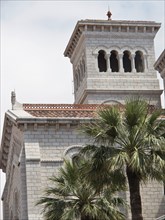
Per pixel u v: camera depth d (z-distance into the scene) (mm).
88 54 89250
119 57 89875
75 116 68062
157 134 44719
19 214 70188
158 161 42750
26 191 64812
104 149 43812
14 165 72562
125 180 44156
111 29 90500
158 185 67000
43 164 65688
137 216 42906
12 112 68375
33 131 66375
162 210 66438
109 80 88312
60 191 50000
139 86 88938
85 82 88812
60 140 66688
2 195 85125
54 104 69125
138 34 91312
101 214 47750
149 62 90625
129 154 43312
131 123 44406
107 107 49156
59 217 48688
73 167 49938
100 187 43938
